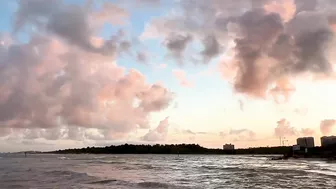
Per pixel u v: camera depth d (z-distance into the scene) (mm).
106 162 117438
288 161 126750
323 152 156625
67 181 39062
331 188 29016
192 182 36875
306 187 29891
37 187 32844
